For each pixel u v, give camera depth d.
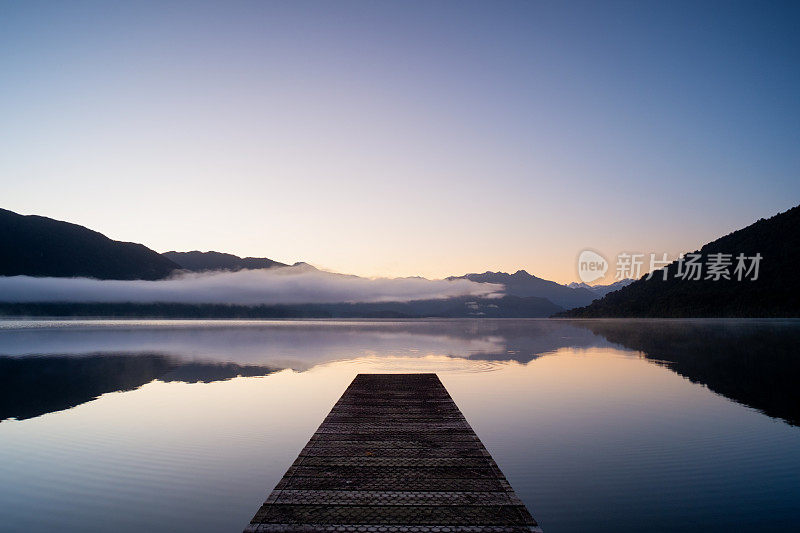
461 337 50.84
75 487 7.71
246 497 7.39
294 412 13.12
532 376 19.64
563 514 6.77
